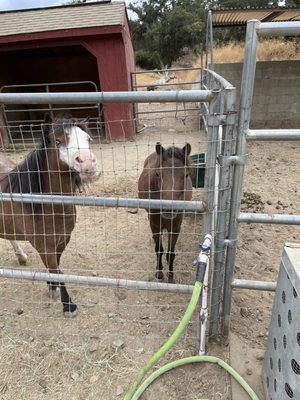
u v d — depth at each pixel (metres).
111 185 5.39
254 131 1.74
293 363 1.48
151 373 2.18
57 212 2.49
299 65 8.47
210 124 1.73
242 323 2.57
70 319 2.71
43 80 12.08
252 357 2.25
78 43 8.29
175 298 2.92
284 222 1.91
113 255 3.60
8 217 2.64
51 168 2.42
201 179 3.83
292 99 8.81
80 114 11.80
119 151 7.70
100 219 4.49
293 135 1.71
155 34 28.61
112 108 8.49
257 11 7.38
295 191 5.15
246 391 1.98
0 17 9.35
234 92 1.70
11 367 2.26
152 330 2.55
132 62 10.83
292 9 7.12
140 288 2.15
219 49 18.28
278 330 1.73
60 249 2.81
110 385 2.12
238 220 1.95
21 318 2.74
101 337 2.50
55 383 2.15
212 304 2.22
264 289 2.11
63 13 9.04
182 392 2.04
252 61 1.64
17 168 2.63
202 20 26.75
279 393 1.67
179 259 3.51
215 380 2.09
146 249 3.72
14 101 1.80
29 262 3.58
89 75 11.91
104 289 3.06
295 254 1.63
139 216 4.54
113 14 8.50
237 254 3.53
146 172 3.29
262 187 5.32
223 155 1.83
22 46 8.47
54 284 2.91
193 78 21.20
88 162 2.20
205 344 2.32
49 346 2.42
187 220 4.28
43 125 2.30
